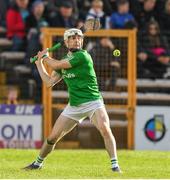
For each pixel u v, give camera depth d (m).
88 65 24.72
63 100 40.22
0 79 44.88
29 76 44.56
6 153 34.09
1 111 39.84
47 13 44.50
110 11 44.38
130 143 40.34
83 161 31.66
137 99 43.25
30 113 39.94
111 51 40.12
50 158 32.44
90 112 24.88
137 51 43.03
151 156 33.25
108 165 29.83
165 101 43.47
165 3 45.62
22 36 45.41
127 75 40.44
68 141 40.22
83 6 45.88
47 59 25.09
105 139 24.77
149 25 43.28
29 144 39.84
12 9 45.38
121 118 40.69
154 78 43.50
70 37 24.73
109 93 40.41
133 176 23.95
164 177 24.03
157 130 40.28
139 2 45.28
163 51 43.47
